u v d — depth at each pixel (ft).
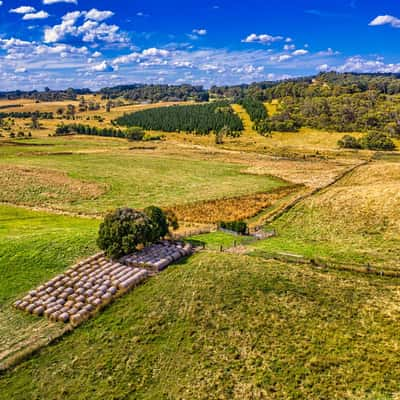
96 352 75.41
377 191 187.73
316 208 183.01
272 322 80.07
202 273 100.73
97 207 200.85
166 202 214.28
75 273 104.88
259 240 140.15
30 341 79.51
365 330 77.10
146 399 63.41
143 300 91.45
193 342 75.92
